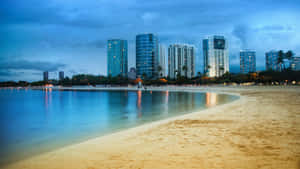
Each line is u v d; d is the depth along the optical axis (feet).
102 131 41.96
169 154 20.49
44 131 45.11
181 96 160.97
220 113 49.78
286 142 23.40
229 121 38.17
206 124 36.22
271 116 42.06
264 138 25.34
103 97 174.19
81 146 25.43
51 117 69.67
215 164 17.39
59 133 42.22
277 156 18.90
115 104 110.11
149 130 33.35
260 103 69.92
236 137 26.23
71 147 25.32
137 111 75.51
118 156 20.76
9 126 54.24
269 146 22.03
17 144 33.68
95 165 18.63
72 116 69.77
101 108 92.58
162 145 23.91
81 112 80.84
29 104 130.93
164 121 42.57
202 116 46.26
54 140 35.94
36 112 87.20
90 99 156.04
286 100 78.38
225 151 20.76
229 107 62.69
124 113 71.36
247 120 38.42
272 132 28.27
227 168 16.48
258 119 38.96
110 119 58.39
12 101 162.50
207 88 258.57
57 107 105.50
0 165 22.39
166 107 85.51
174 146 23.29
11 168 20.42
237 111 51.90
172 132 30.81
